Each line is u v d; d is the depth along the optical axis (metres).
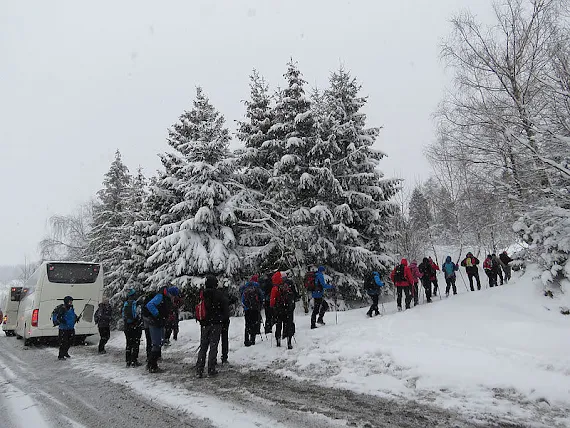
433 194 34.94
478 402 5.14
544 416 4.62
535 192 11.05
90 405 5.88
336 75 20.77
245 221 18.06
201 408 5.37
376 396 5.67
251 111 19.77
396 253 21.77
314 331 10.15
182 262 16.19
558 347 6.57
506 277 17.20
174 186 18.84
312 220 16.92
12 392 7.01
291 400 5.63
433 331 8.49
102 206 28.52
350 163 18.12
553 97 10.54
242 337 11.48
